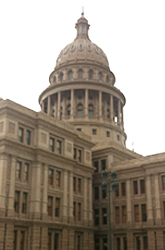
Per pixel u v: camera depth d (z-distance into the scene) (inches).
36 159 2359.7
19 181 2231.8
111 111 4040.4
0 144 2167.8
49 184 2438.5
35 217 2231.8
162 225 2529.5
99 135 3811.5
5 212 2068.2
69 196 2571.4
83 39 4591.5
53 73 4443.9
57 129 2583.7
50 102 4153.5
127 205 2815.0
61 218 2455.7
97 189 3110.2
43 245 2229.3
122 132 4101.9
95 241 2962.6
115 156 3174.2
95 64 4254.4
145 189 2743.6
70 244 2460.6
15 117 2292.1
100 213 3004.4
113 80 4532.5
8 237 2031.3
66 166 2608.3
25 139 2341.3
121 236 2790.4
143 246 2623.0
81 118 3909.9
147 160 2812.5
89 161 2942.9
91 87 4015.8
